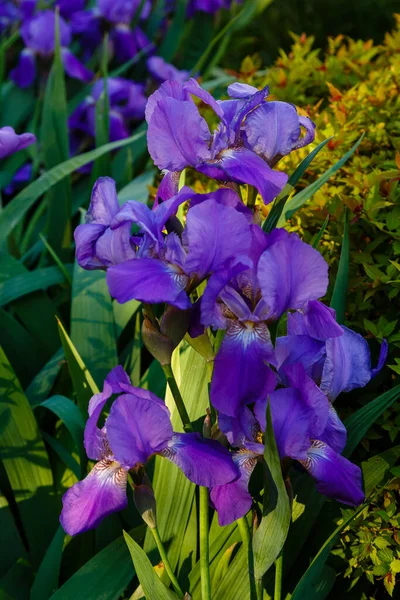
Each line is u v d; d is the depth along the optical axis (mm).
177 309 926
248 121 962
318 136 1339
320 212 1254
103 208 973
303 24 3268
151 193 1544
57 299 1556
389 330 1178
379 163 1318
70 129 2131
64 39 2283
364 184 1246
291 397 926
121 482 948
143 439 920
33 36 2240
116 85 2109
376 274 1196
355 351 1005
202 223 902
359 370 1006
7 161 1968
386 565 1134
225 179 947
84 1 2531
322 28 3287
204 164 949
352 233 1250
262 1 2277
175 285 908
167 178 1010
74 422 1211
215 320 911
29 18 2381
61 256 1655
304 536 1127
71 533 940
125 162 1939
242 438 946
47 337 1466
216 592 1076
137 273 905
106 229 960
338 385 993
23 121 2312
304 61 1790
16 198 1497
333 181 1331
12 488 1229
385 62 1727
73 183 2088
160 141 952
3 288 1427
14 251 1653
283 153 977
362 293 1242
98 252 961
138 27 2465
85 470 1228
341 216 1240
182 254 922
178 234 953
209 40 2619
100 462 959
